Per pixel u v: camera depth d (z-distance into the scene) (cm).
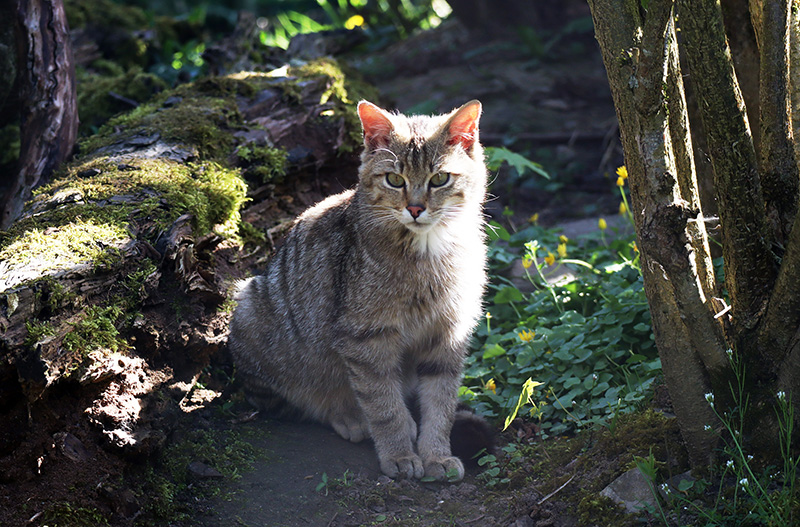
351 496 327
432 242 354
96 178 407
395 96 927
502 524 307
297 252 396
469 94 909
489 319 475
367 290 350
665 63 245
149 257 359
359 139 553
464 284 364
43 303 296
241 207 467
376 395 356
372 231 354
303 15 1177
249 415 394
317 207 417
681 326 279
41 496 285
